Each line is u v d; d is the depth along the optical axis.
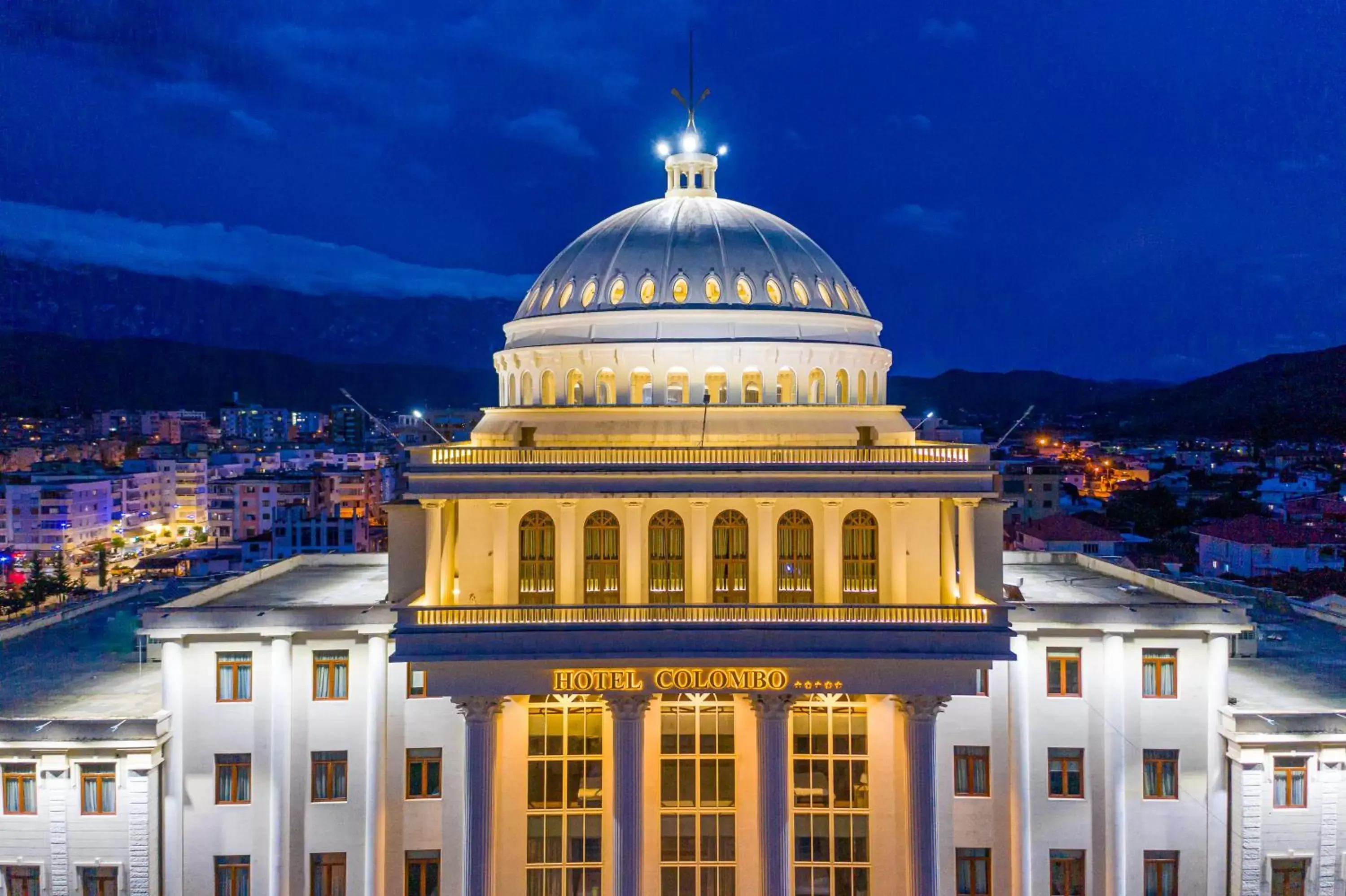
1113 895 51.53
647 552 50.38
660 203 61.69
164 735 50.88
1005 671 52.38
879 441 53.47
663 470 49.12
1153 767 52.56
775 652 48.06
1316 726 50.62
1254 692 55.56
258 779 51.72
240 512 196.88
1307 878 51.03
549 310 58.19
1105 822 51.97
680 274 55.75
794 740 52.22
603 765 52.00
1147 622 51.78
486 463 49.72
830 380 55.47
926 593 50.62
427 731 52.28
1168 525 174.00
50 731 49.91
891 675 48.66
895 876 51.44
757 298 55.66
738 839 51.84
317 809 51.88
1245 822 50.88
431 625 47.81
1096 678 52.44
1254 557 130.12
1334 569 121.44
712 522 50.53
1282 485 196.38
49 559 163.88
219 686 52.06
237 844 51.72
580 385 55.31
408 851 52.22
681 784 52.25
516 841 51.69
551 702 52.12
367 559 69.88
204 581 81.94
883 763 51.75
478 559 51.00
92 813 50.44
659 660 47.97
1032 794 52.38
